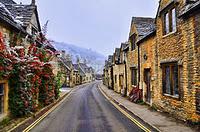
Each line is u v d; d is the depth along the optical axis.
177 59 12.93
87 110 17.61
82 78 83.62
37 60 14.69
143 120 12.93
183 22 12.20
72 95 32.78
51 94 21.48
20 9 20.28
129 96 24.38
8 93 13.57
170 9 14.05
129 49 26.31
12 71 13.40
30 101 14.90
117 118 14.10
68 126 11.98
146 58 19.17
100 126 11.90
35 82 16.91
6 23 13.52
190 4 11.47
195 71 11.00
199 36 10.62
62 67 54.09
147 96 19.77
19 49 13.95
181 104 12.59
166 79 14.95
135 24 23.41
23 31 16.03
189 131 10.17
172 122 12.16
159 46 15.73
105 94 33.97
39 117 14.75
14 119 13.52
